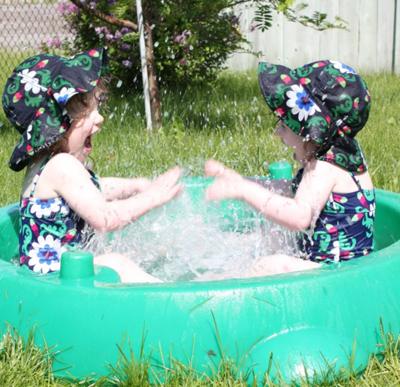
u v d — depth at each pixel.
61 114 2.50
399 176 4.08
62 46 7.30
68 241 2.58
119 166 4.30
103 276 2.23
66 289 2.13
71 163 2.55
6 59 7.79
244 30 8.43
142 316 2.05
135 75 6.84
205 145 4.71
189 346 2.03
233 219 3.14
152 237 3.00
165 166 4.27
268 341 2.04
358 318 2.13
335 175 2.61
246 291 2.06
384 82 7.68
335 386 2.03
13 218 2.90
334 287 2.12
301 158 2.64
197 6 5.42
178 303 2.05
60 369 2.12
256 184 2.65
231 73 8.30
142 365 2.04
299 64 8.65
